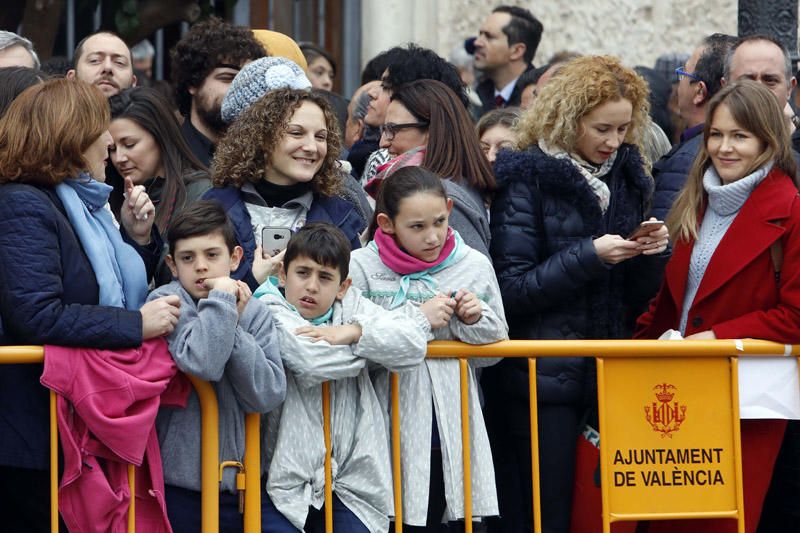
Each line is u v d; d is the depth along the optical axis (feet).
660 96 60.49
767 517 44.68
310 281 38.27
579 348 40.42
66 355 35.96
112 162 45.14
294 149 41.01
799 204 41.68
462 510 39.91
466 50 71.20
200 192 44.52
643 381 40.98
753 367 41.52
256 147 41.34
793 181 42.63
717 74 51.90
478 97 70.44
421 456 39.50
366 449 38.99
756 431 42.04
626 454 40.91
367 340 37.93
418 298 39.93
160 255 40.65
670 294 44.27
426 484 39.42
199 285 37.47
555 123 44.34
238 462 38.27
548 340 42.01
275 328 37.86
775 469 44.01
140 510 37.52
